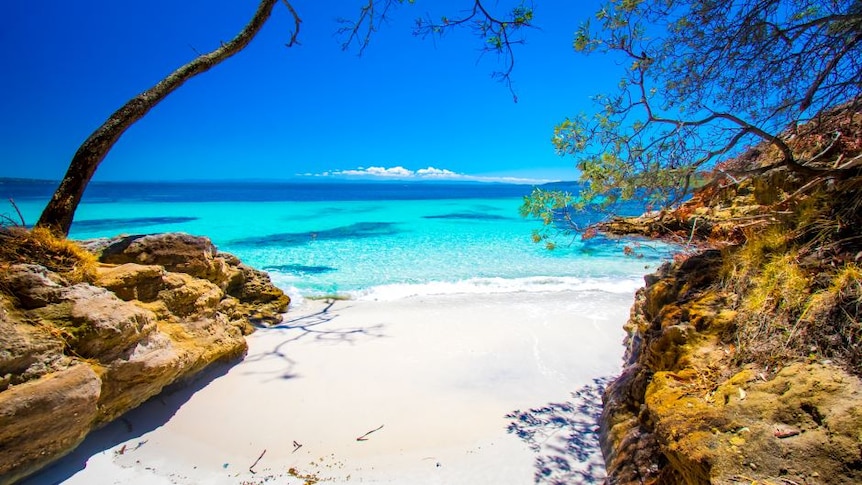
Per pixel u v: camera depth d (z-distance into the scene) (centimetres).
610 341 807
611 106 508
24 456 414
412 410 582
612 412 476
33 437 414
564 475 445
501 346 788
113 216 3303
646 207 526
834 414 240
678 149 481
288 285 1256
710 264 479
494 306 1021
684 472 267
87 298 498
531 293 1136
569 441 502
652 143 490
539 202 547
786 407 258
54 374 435
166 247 754
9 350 411
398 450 499
